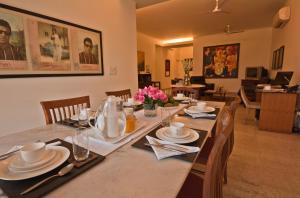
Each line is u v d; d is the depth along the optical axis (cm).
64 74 214
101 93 269
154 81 758
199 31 660
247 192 161
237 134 304
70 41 218
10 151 90
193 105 203
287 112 301
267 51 629
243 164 208
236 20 530
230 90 704
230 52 687
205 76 745
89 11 240
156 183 66
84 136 103
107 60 277
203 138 107
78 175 71
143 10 441
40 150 75
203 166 124
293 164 207
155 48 795
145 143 100
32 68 182
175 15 480
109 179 69
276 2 403
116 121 109
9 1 160
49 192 61
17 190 61
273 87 352
